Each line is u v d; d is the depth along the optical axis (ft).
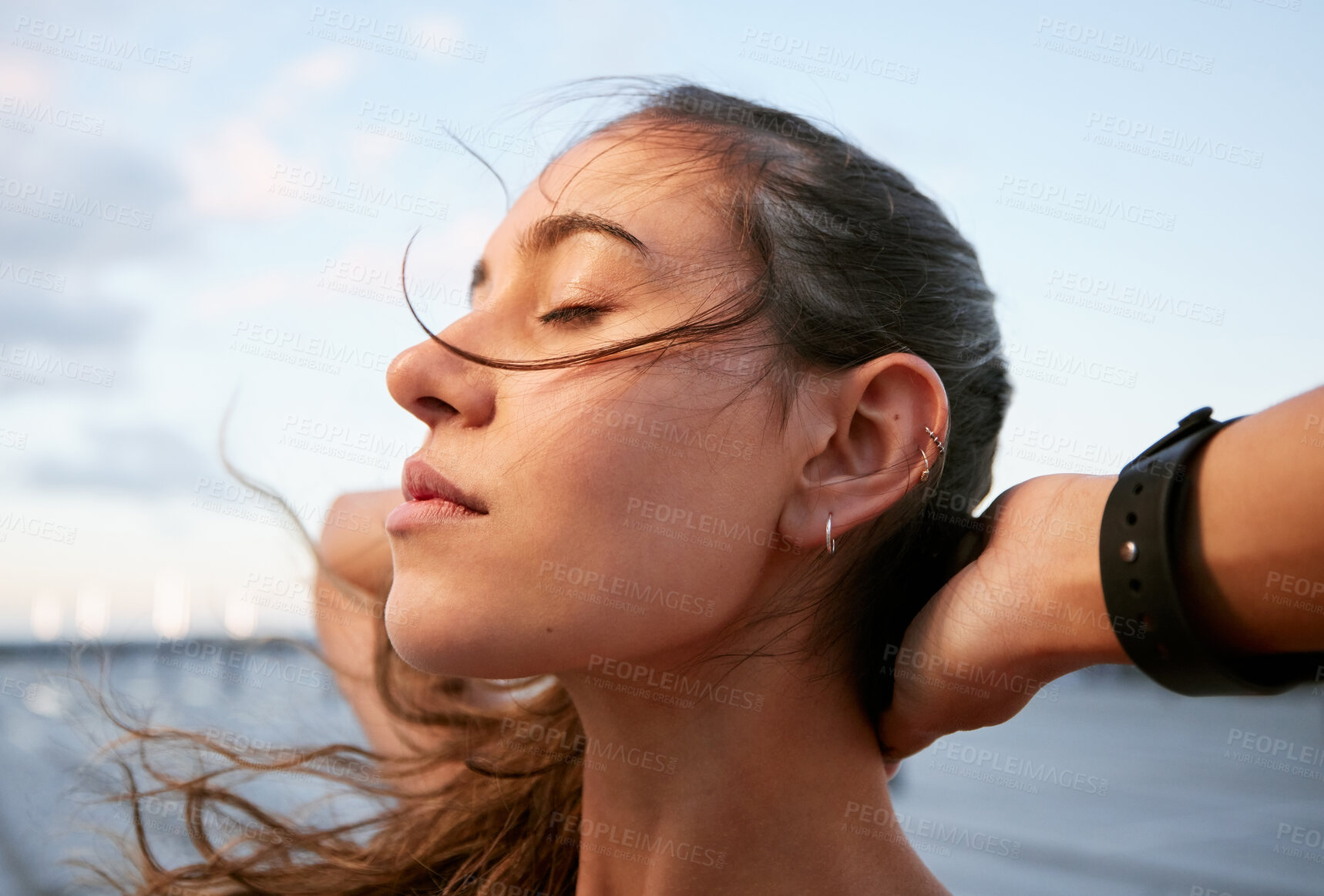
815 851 3.30
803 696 3.33
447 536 3.02
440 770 5.22
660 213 3.23
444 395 3.09
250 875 4.49
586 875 3.52
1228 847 15.34
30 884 7.36
